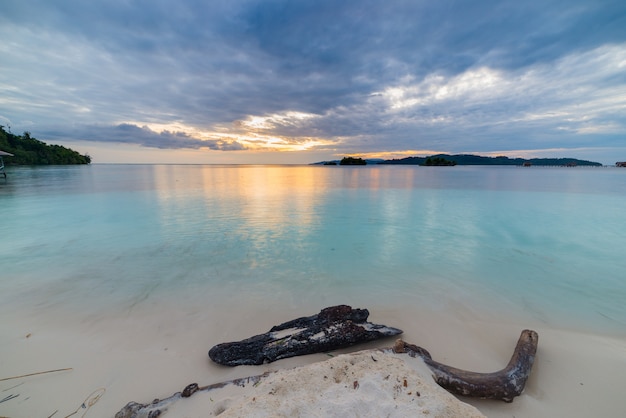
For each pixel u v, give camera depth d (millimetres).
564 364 2803
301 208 11859
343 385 2170
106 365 2809
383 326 3344
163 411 2137
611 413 2201
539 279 5176
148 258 6133
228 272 5426
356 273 5430
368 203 12992
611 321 3789
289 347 2902
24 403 2318
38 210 11234
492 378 2375
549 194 15445
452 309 4086
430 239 7633
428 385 2137
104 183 23297
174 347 3139
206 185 21906
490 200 13609
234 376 2652
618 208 11414
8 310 3945
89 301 4238
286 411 1887
